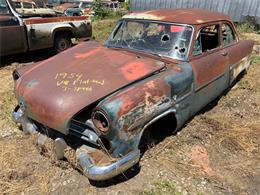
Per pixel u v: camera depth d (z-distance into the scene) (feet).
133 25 14.05
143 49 13.06
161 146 12.35
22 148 12.28
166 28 13.11
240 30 36.91
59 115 9.62
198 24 12.99
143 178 10.81
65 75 10.90
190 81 11.91
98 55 12.44
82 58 12.20
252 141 13.08
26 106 10.70
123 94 9.71
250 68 21.38
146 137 11.72
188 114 12.58
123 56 12.31
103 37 35.24
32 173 10.99
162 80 10.80
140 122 9.88
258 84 19.04
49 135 11.30
